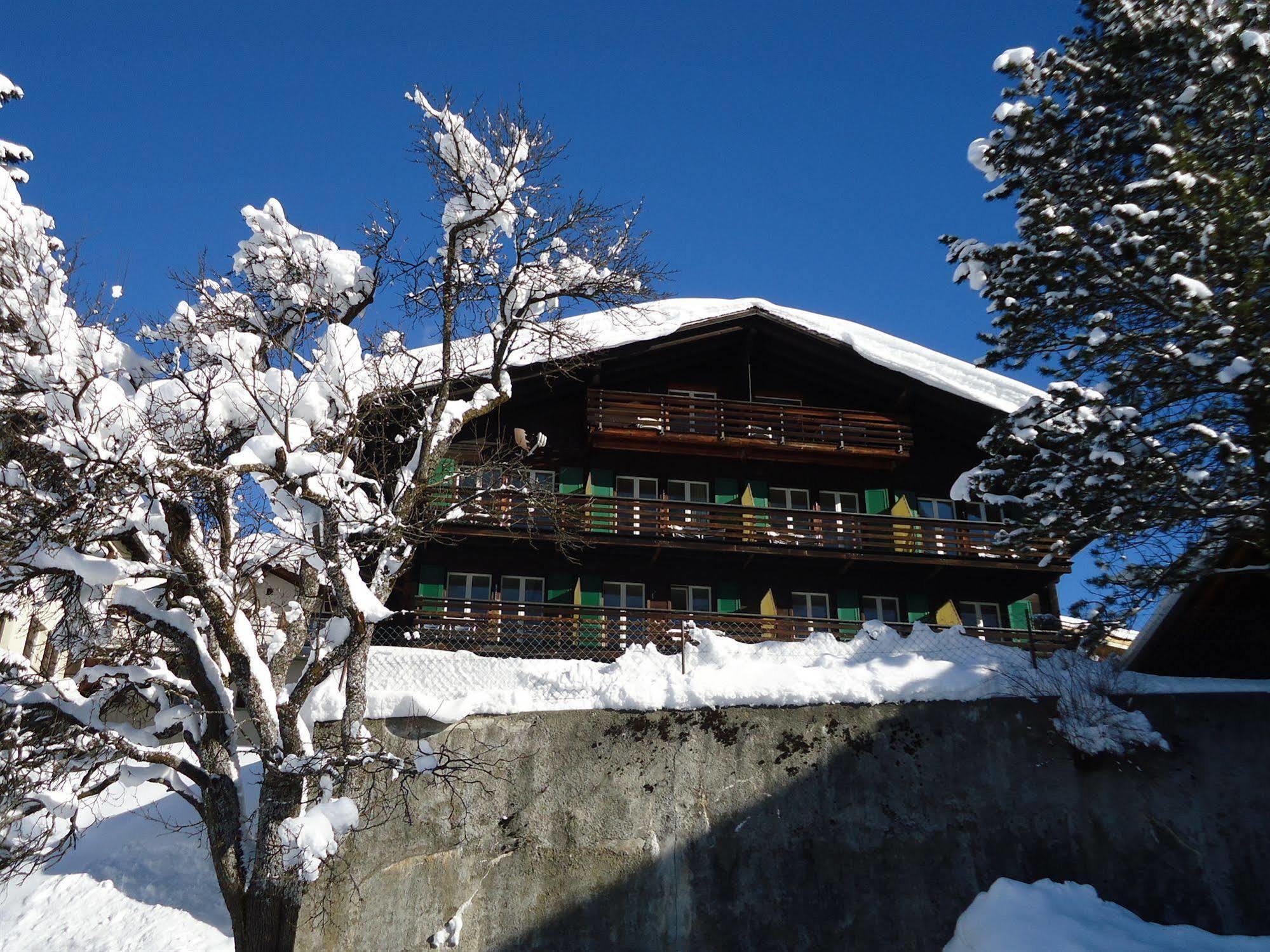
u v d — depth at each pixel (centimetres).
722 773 1673
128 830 1948
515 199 1709
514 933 1545
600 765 1680
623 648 2236
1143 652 1817
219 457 1526
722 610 2488
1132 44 1644
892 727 1712
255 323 1667
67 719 1367
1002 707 1730
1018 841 1622
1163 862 1600
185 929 1650
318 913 1523
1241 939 1458
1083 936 1434
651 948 1538
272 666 1449
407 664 1789
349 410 1535
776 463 2664
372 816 1602
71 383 1345
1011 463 1656
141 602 1387
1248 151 1572
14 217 1427
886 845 1617
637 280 1748
